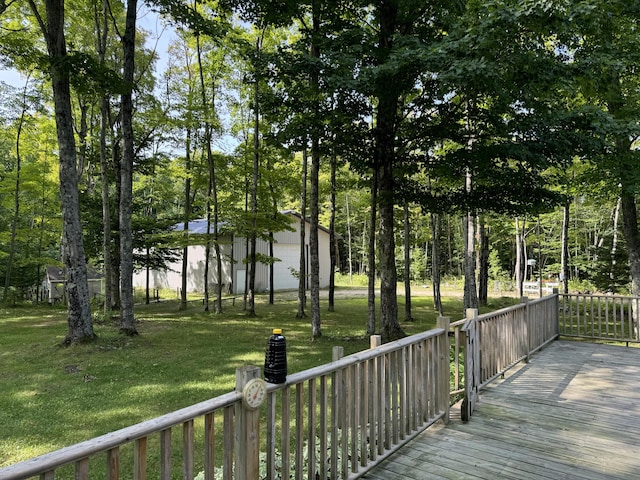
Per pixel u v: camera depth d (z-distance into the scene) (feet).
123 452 12.12
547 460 9.45
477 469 9.04
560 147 19.86
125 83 27.30
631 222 32.68
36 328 33.81
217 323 37.27
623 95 27.89
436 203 25.30
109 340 27.45
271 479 6.56
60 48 25.88
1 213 70.23
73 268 26.73
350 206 109.19
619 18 23.26
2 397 16.70
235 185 47.67
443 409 11.59
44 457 4.01
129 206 30.53
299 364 21.49
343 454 8.12
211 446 5.74
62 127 26.25
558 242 75.20
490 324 14.82
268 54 22.66
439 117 23.49
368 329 29.84
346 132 23.67
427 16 23.72
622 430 11.13
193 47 43.55
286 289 78.59
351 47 21.25
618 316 39.27
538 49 18.16
